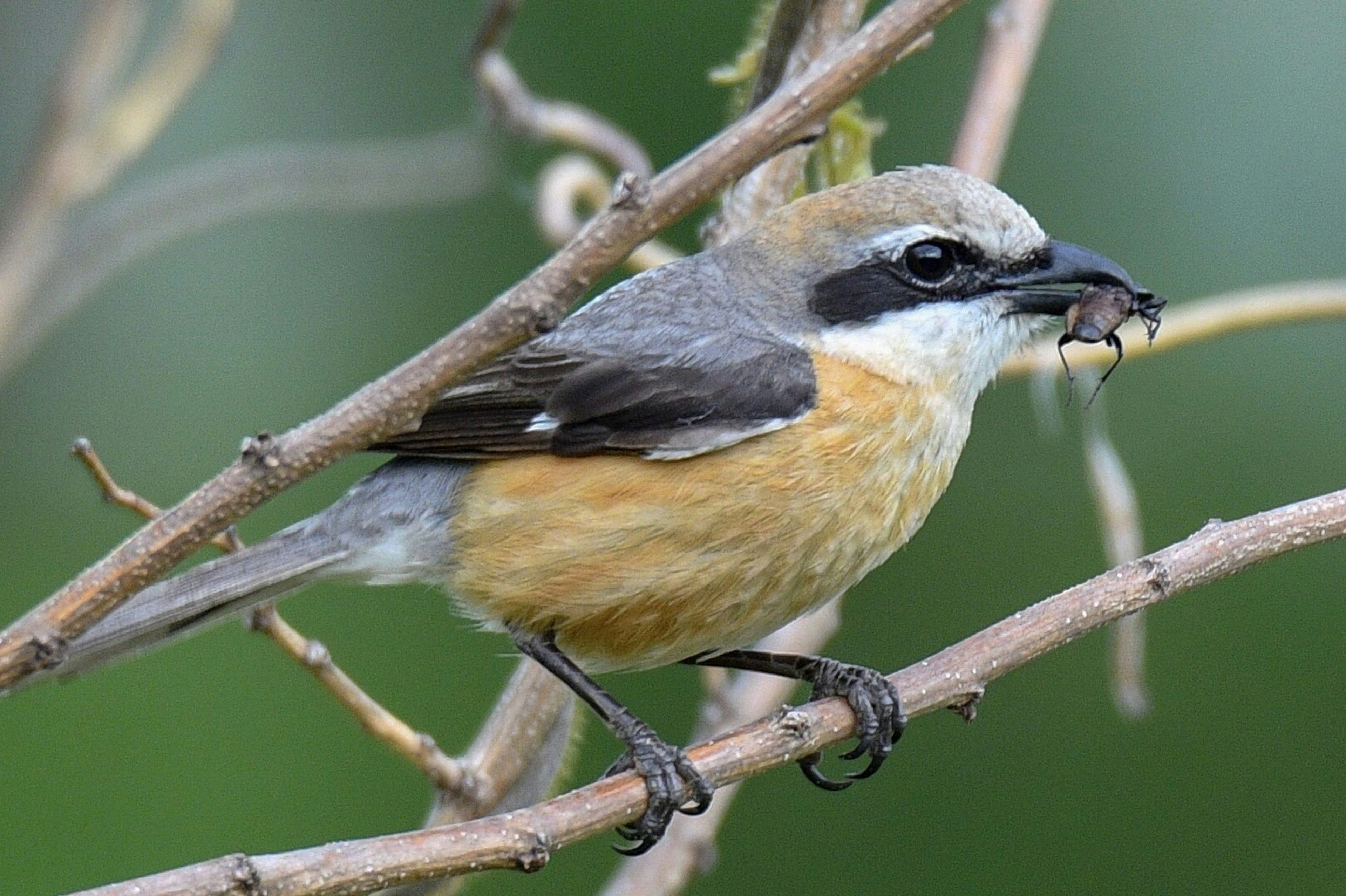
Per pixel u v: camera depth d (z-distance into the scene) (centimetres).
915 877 1244
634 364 736
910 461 752
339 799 1309
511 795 760
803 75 565
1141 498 1315
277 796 1302
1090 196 1335
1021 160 1341
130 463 1373
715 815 819
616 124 1395
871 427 737
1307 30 1323
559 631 748
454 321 1385
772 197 833
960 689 677
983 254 757
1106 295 750
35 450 1371
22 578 1338
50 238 866
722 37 1394
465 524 743
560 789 781
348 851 558
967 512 1323
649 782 661
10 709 1307
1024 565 1309
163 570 532
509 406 741
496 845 583
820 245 771
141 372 1386
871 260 759
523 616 744
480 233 1390
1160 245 1323
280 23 1415
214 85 1384
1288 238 1307
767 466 723
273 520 1373
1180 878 1241
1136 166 1336
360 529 750
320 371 1386
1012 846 1256
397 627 1371
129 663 1330
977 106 842
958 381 762
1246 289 1309
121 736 1310
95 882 1269
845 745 1265
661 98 1394
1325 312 876
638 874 808
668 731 1302
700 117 1388
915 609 1312
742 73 808
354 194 990
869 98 1338
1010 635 682
